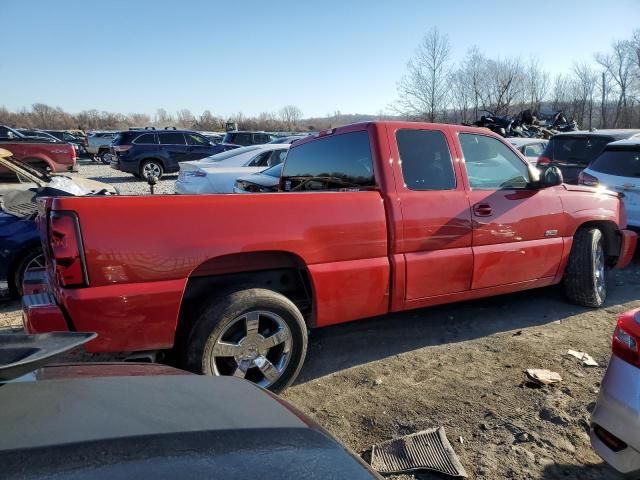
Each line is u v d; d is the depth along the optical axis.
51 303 2.77
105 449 1.10
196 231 2.92
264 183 6.82
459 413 3.07
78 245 2.65
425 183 3.84
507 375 3.55
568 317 4.71
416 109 32.22
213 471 1.08
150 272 2.80
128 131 17.80
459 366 3.72
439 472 2.48
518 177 4.45
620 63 36.28
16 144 13.70
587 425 2.93
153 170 17.48
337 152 4.13
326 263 3.37
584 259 4.78
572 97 37.44
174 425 1.26
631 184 6.58
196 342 3.01
